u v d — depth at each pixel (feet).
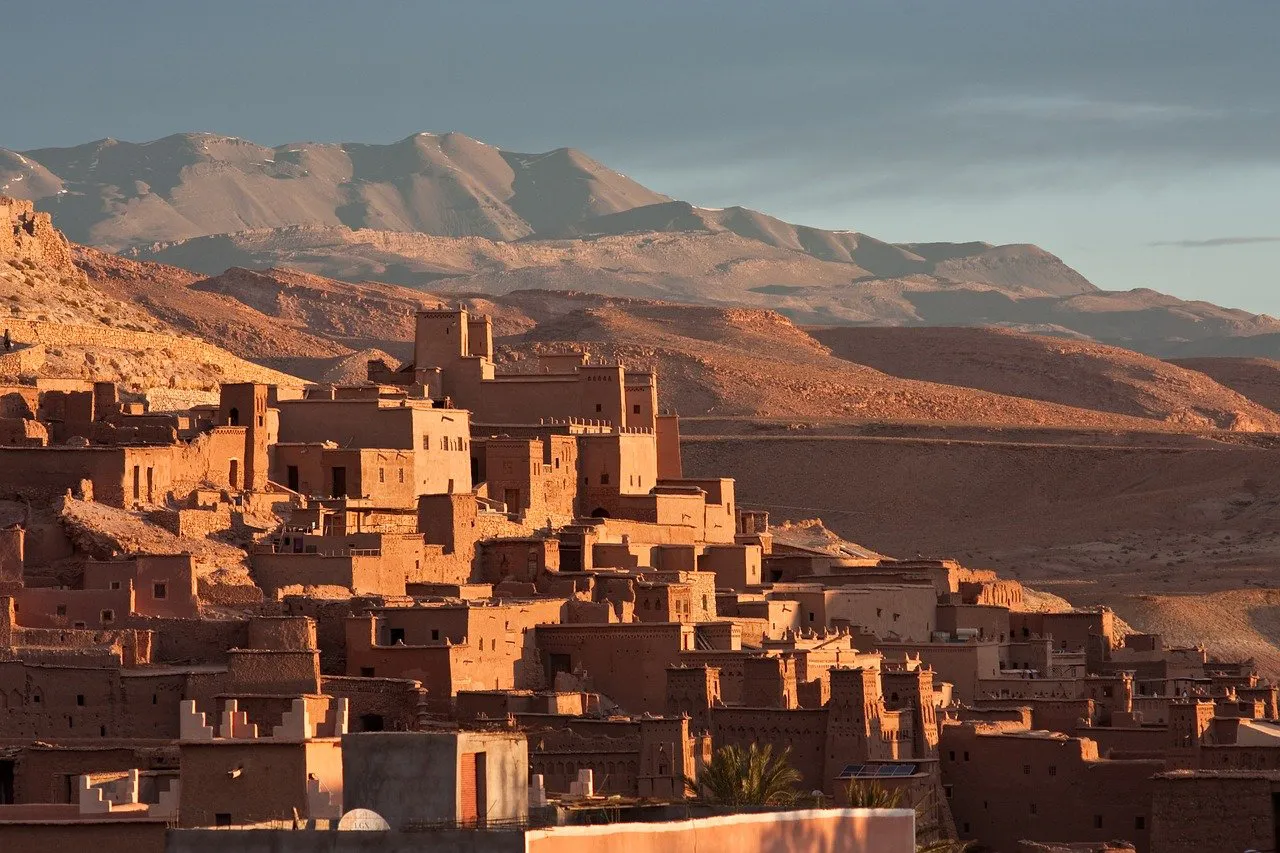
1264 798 611.47
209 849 296.71
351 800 319.47
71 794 582.76
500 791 324.60
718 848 311.27
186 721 506.89
